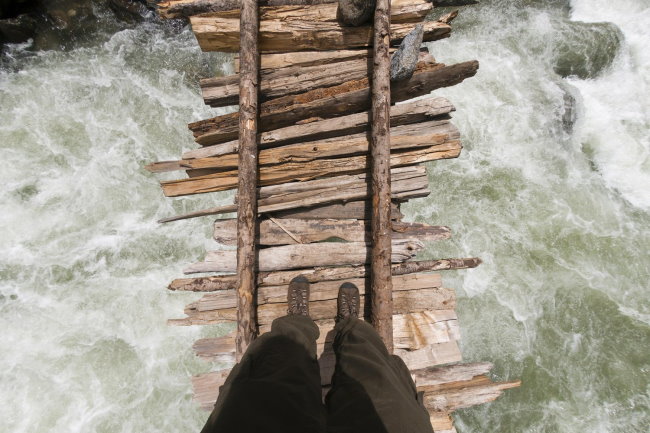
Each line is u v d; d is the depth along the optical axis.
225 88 3.91
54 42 6.48
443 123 3.80
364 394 2.05
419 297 3.73
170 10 3.85
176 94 6.45
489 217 5.72
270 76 3.89
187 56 6.64
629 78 6.44
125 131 6.12
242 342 3.24
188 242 5.61
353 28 3.81
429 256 5.49
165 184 3.83
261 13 3.79
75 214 5.59
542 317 5.16
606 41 6.58
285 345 2.49
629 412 4.61
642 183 5.90
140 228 5.62
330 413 1.98
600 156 6.11
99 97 6.26
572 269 5.41
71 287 5.25
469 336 5.12
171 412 4.70
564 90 6.39
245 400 1.85
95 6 6.57
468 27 6.77
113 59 6.54
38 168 5.73
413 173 3.79
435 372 3.68
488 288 5.33
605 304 5.18
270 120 3.80
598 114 6.30
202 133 3.89
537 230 5.64
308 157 3.73
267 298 3.64
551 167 6.00
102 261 5.41
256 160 3.55
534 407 4.74
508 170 5.97
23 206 5.54
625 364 4.84
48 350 4.87
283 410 1.79
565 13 6.92
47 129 5.96
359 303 3.58
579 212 5.74
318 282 3.69
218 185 3.84
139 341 5.02
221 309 3.66
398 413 1.93
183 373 4.90
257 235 3.72
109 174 5.83
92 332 5.01
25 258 5.31
